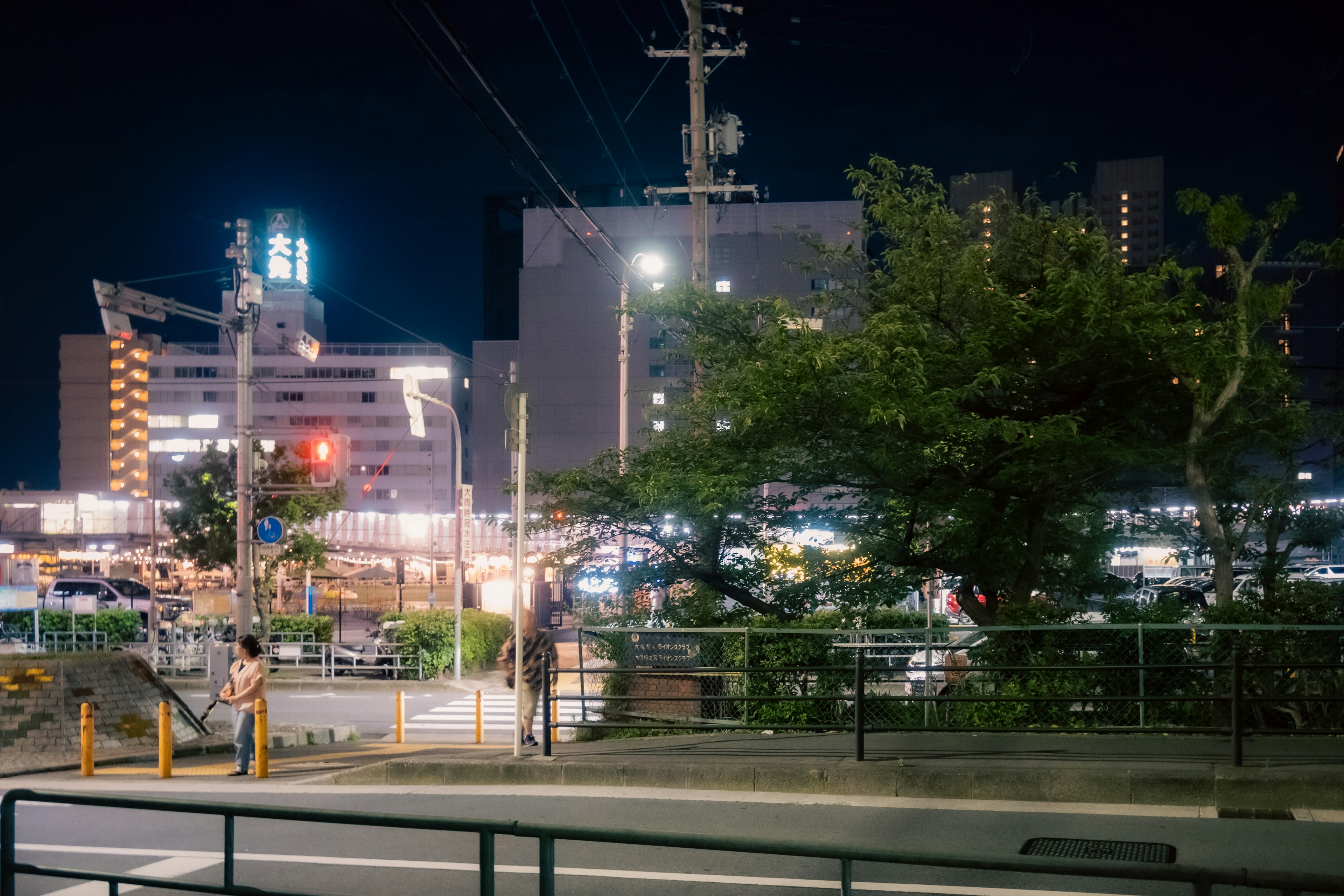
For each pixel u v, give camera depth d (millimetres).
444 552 54688
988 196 14055
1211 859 7086
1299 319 107500
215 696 17469
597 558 15875
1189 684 11141
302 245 60250
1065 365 12680
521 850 8000
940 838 7828
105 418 148625
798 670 10086
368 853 7949
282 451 33375
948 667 10672
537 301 104250
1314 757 9328
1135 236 165250
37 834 8852
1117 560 35812
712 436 14109
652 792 9703
